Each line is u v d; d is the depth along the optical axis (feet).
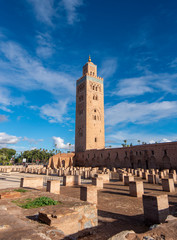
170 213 30.45
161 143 130.82
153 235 13.44
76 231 18.69
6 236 13.17
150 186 65.87
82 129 234.58
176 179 80.94
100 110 246.88
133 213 30.73
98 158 190.29
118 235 13.32
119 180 88.33
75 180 72.90
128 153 155.02
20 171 176.24
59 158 221.05
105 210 32.65
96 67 268.62
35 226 16.17
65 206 22.34
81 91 253.44
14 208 22.52
